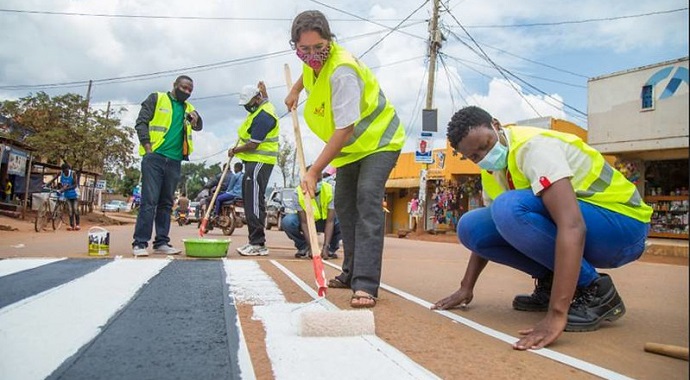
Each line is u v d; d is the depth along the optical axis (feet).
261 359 5.24
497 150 7.49
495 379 4.97
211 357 5.18
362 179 9.30
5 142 48.49
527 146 7.10
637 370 5.41
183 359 5.09
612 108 36.81
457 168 64.54
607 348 6.37
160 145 16.22
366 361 5.25
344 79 8.62
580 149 7.50
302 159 9.30
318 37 8.59
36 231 34.17
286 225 18.79
